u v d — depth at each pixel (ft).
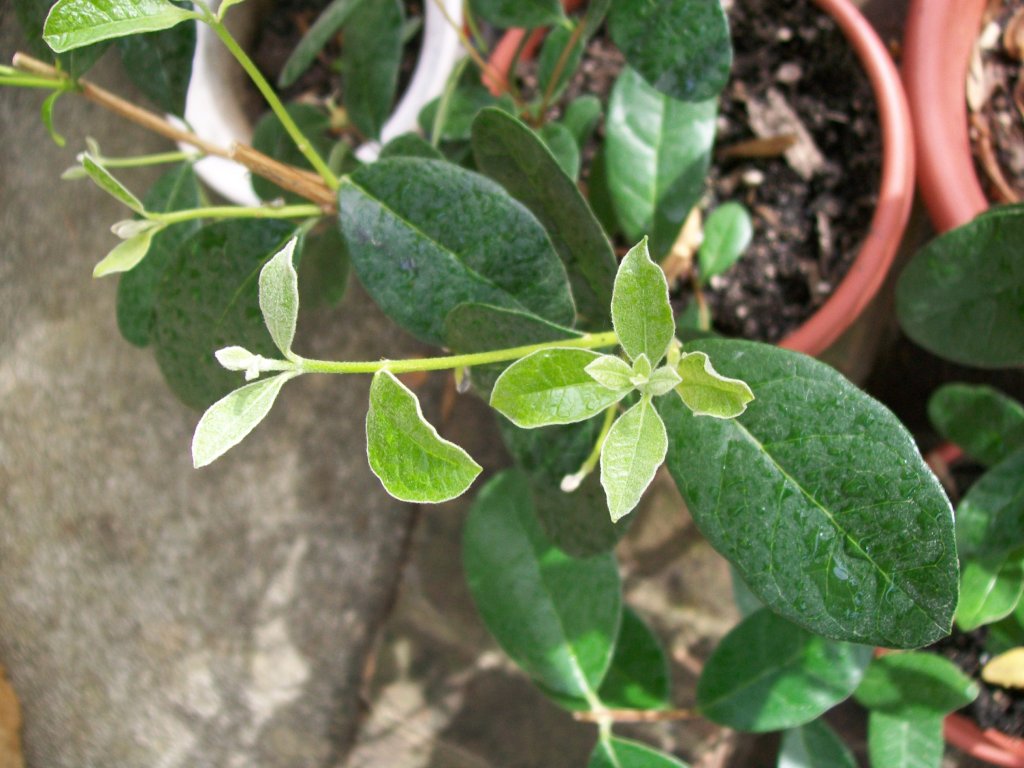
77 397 1.37
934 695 0.75
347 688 1.32
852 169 0.94
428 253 0.59
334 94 1.11
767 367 0.52
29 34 0.63
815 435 0.51
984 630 0.92
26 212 1.33
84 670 1.42
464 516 1.21
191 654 1.38
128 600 1.39
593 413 0.44
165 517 1.38
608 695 0.83
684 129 0.83
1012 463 0.69
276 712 1.35
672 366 0.43
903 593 0.48
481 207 0.58
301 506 1.33
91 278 1.33
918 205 1.02
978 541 0.69
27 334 1.36
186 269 0.65
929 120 0.91
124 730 1.40
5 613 1.42
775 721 0.73
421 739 1.23
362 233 0.59
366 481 1.31
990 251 0.69
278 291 0.41
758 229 0.95
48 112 0.61
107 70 1.24
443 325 0.59
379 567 1.31
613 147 0.83
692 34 0.61
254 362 0.42
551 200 0.61
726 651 0.76
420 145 0.68
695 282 0.95
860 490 0.49
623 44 0.63
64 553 1.40
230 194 1.05
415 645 1.23
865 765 1.06
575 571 0.80
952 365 1.04
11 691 1.43
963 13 0.91
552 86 0.80
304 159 0.84
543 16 0.78
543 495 0.64
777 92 0.96
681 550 1.09
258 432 1.33
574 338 0.52
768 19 0.97
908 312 0.75
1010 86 0.97
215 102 1.06
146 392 1.35
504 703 1.20
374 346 1.25
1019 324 0.70
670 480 1.10
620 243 0.97
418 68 1.03
